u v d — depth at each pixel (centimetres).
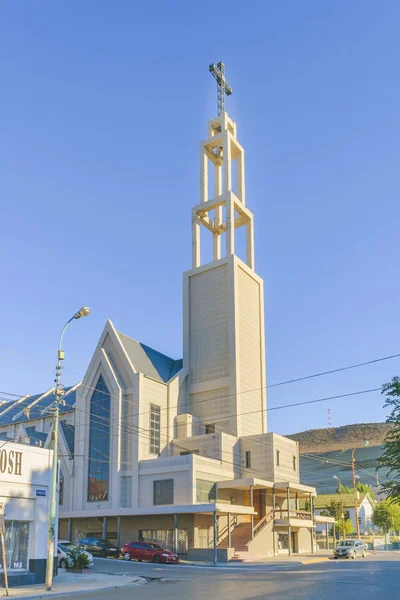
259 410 6794
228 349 6975
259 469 6322
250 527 5619
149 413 6366
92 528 5872
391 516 9788
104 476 6156
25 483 2944
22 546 2917
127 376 6438
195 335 7319
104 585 2833
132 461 6016
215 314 7231
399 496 3266
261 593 2280
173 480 5616
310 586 2523
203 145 8094
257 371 7388
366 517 10625
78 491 6253
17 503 2900
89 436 6425
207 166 8106
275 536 5631
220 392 6900
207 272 7462
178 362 7650
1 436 7738
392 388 3253
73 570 3678
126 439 6153
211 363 7075
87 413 6519
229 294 7156
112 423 6269
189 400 7100
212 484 5784
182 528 5272
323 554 5884
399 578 2875
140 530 5541
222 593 2327
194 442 6400
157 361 7356
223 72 8538
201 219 7962
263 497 6281
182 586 2733
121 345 6594
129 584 2931
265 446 6356
